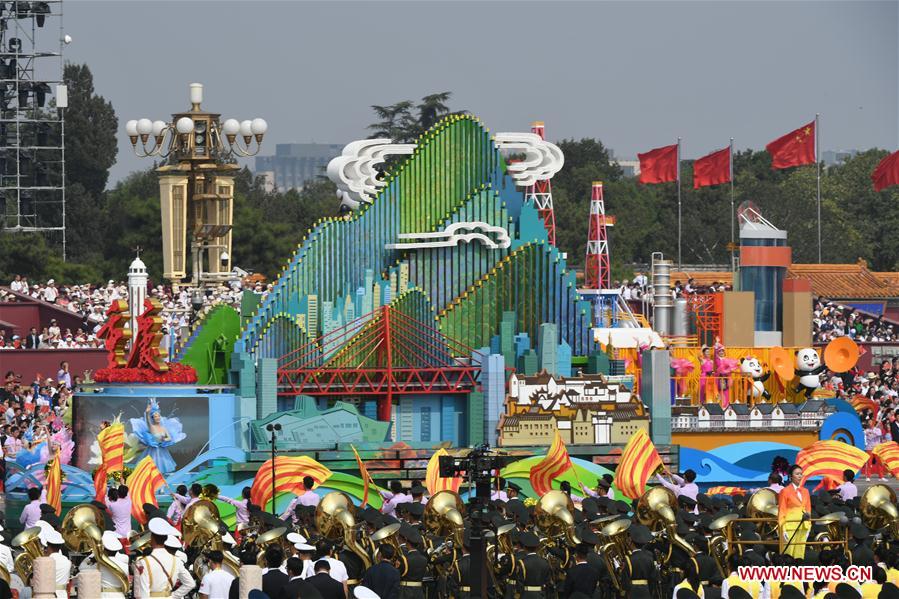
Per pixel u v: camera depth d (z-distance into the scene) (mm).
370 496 193500
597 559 131375
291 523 147875
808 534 143625
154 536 126750
